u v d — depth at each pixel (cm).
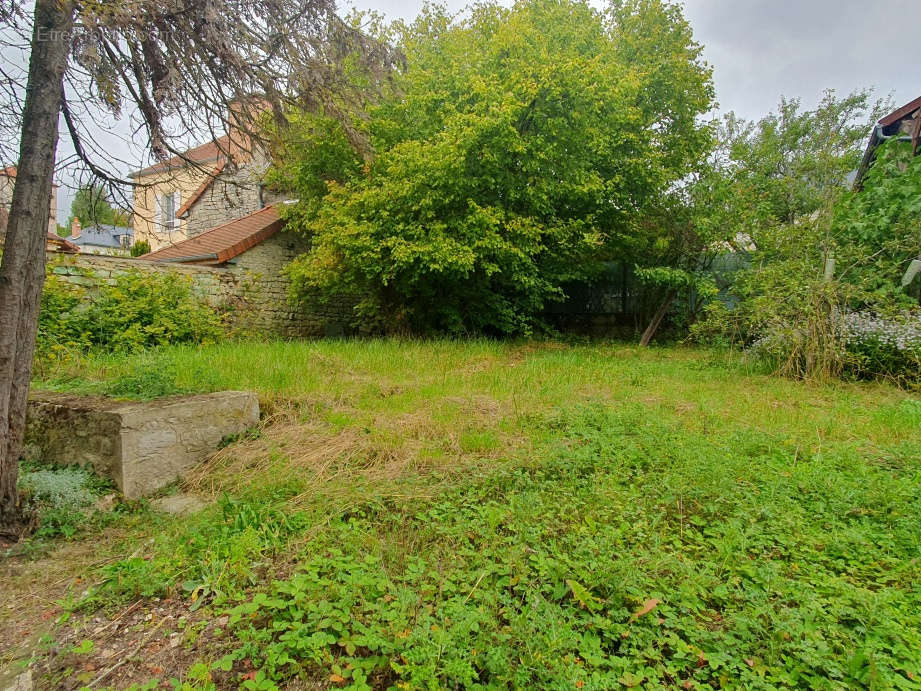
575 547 246
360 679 167
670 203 1220
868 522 273
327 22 398
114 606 223
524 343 1128
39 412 400
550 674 164
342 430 442
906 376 640
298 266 1115
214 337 952
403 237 979
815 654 171
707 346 1062
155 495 363
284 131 449
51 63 286
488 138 930
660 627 197
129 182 393
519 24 973
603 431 427
